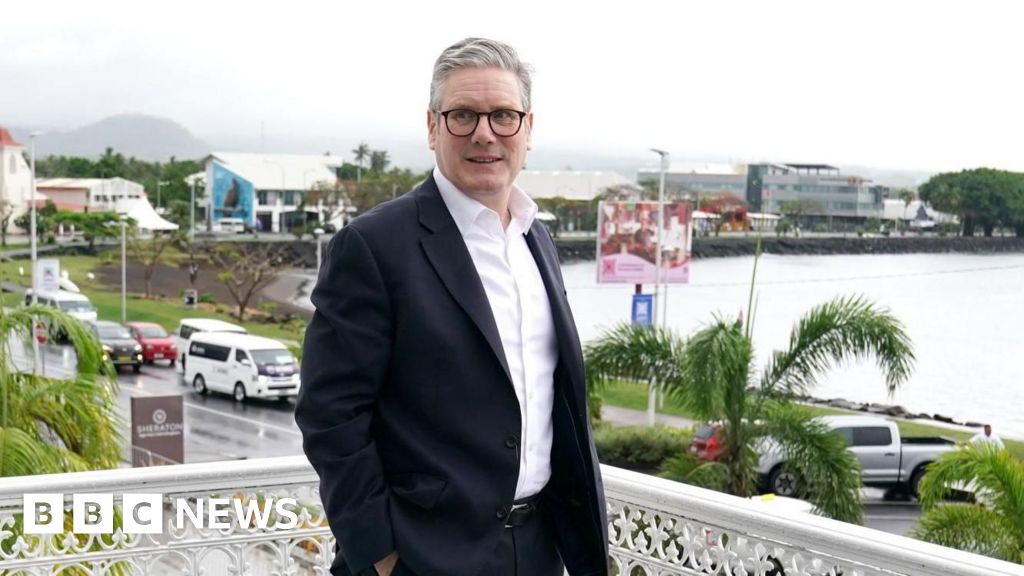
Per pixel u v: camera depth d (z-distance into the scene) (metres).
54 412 6.07
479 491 2.28
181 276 76.44
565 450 2.47
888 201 156.38
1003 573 2.48
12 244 94.19
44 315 6.31
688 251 37.75
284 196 123.31
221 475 3.48
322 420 2.25
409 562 2.25
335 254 2.30
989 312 85.00
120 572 3.91
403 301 2.27
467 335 2.29
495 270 2.40
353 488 2.23
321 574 3.65
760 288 96.31
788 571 2.93
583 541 2.52
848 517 10.77
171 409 21.03
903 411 34.38
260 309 61.28
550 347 2.47
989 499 8.38
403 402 2.31
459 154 2.35
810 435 10.97
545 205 119.19
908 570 2.64
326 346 2.28
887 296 93.88
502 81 2.33
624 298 83.38
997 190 120.56
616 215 37.19
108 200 125.44
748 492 11.24
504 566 2.39
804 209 152.00
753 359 11.55
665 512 3.25
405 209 2.36
